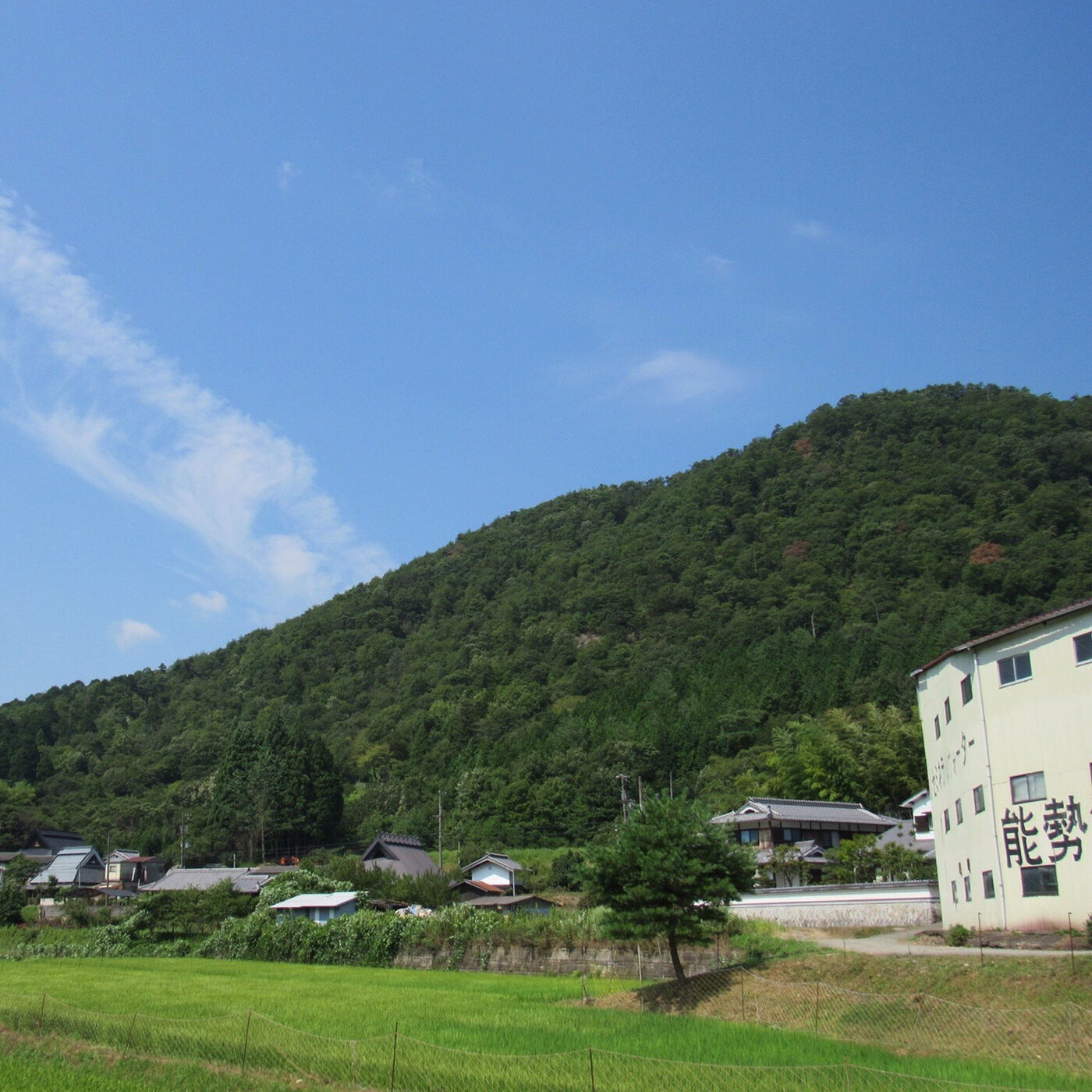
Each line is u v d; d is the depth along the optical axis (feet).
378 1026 88.07
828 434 644.69
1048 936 94.63
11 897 220.43
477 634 547.90
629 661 446.60
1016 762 101.60
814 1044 74.23
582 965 128.26
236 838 326.24
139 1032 83.87
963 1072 62.39
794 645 399.24
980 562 422.00
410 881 214.69
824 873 180.14
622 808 282.77
